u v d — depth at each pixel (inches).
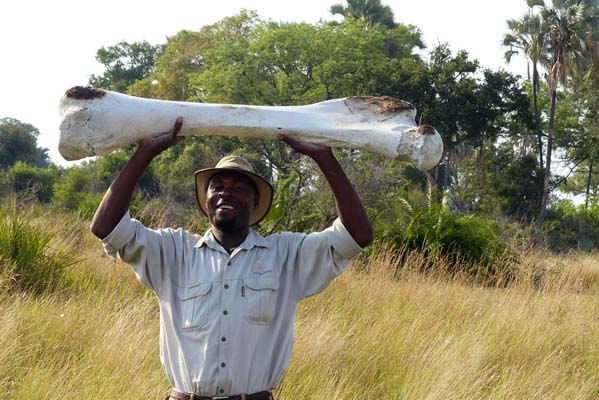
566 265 608.1
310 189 578.6
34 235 373.1
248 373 143.9
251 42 1689.2
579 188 2106.3
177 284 148.6
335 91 1582.2
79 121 142.4
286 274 150.3
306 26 1672.0
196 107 146.1
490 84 1441.9
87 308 305.9
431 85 1443.2
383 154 144.3
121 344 260.5
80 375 235.5
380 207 653.3
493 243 567.2
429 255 520.1
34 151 2454.5
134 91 2007.9
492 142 1592.0
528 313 358.9
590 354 315.0
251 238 149.5
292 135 146.9
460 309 357.1
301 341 277.6
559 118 1862.7
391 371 268.5
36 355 253.0
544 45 1561.3
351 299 354.6
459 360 277.9
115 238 144.7
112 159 1588.3
